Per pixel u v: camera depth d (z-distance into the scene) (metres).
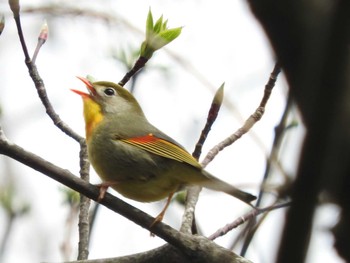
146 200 9.85
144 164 9.49
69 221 11.01
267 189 3.78
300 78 2.71
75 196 11.39
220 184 7.73
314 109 2.64
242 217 8.91
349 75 2.62
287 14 2.70
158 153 9.29
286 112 7.77
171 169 9.24
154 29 9.65
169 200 9.38
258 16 2.78
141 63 9.60
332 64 2.60
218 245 7.87
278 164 5.66
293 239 2.67
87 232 9.02
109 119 10.44
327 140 2.61
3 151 7.21
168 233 7.83
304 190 2.65
